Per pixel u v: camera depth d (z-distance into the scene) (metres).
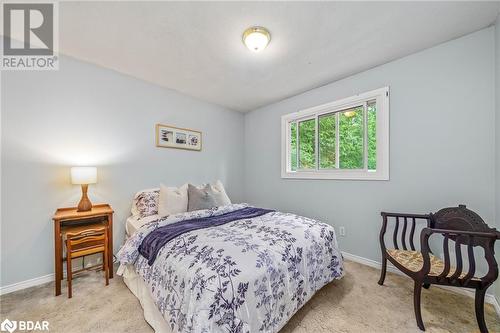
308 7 1.51
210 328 1.00
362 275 2.13
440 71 1.96
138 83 2.67
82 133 2.26
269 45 1.96
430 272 1.45
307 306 1.63
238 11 1.55
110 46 1.99
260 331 1.17
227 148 3.76
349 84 2.58
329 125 2.89
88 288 1.88
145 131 2.74
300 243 1.58
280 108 3.42
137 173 2.66
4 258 1.83
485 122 1.75
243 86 2.89
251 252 1.32
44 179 2.03
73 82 2.20
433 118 2.00
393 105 2.24
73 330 1.39
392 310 1.59
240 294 1.11
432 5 1.50
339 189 2.68
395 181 2.23
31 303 1.66
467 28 1.75
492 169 1.72
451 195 1.91
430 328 1.41
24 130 1.94
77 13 1.57
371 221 2.40
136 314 1.54
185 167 3.16
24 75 1.95
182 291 1.16
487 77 1.75
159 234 1.67
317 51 2.06
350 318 1.50
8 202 1.86
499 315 1.51
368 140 2.51
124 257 1.69
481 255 1.75
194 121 3.28
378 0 1.46
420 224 2.07
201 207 2.43
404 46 1.99
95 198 2.34
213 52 2.08
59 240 1.80
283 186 3.36
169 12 1.55
